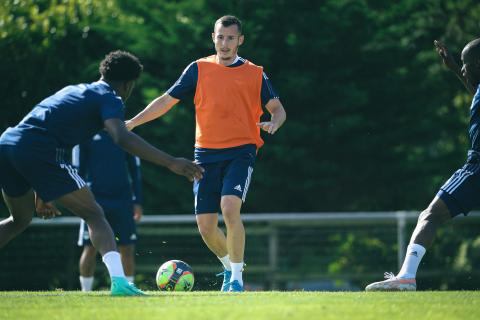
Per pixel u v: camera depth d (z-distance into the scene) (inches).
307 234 1475.1
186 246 1444.4
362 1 1876.2
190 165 553.0
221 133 719.1
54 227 1435.8
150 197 1867.6
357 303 497.7
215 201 731.4
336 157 1903.3
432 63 2014.0
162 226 1465.3
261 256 1471.5
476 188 633.6
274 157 1823.3
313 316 433.4
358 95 1822.1
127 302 510.9
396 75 1932.8
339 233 1476.4
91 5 1875.0
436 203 644.1
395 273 1485.0
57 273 1429.6
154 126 1863.9
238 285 698.2
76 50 1851.6
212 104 722.8
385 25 1985.7
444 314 451.8
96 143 986.7
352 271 1502.2
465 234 1577.3
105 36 1855.3
